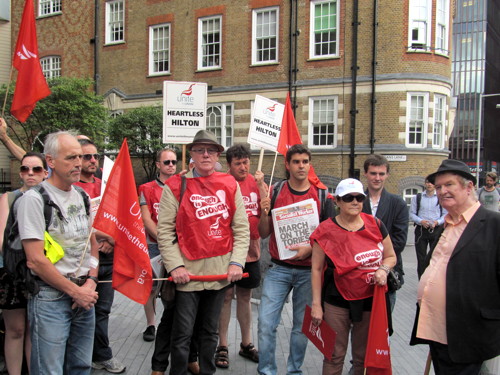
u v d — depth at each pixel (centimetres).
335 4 1770
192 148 355
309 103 1811
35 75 576
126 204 336
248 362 442
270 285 390
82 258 307
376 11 1681
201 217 345
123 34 2188
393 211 400
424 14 1689
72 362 316
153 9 2103
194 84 521
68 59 2316
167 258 340
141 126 1839
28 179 394
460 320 269
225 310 439
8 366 351
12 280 319
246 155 448
